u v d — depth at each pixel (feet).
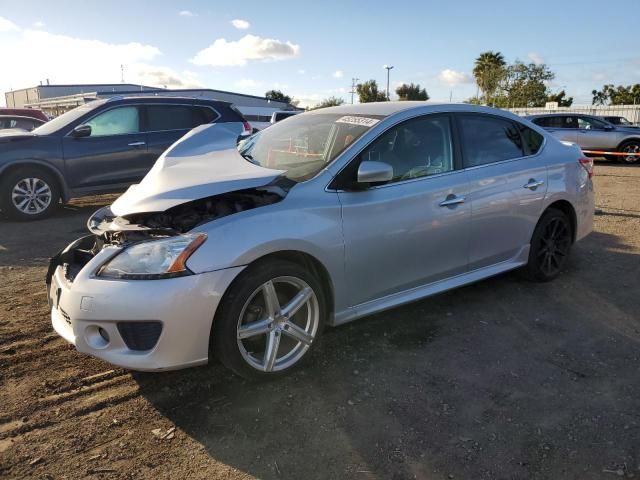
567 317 13.00
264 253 9.29
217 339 9.17
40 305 13.83
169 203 9.37
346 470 7.70
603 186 35.60
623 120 65.67
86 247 11.06
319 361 10.80
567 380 10.10
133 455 8.02
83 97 100.99
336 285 10.52
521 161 14.11
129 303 8.48
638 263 17.26
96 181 26.12
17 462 7.82
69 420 8.87
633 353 11.17
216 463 7.86
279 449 8.16
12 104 185.88
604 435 8.45
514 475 7.58
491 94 158.71
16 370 10.44
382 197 10.99
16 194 24.44
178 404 9.36
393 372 10.39
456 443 8.27
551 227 14.98
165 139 27.55
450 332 12.16
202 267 8.71
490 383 10.00
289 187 10.22
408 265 11.64
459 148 12.78
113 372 10.44
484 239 13.15
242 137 14.82
